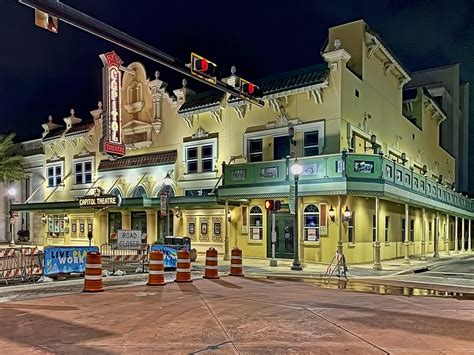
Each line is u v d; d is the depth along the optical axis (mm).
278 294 12570
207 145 28906
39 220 41156
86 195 33781
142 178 32219
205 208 28234
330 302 11305
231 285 14492
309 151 24484
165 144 31469
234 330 8133
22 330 8102
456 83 54625
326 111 24000
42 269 15445
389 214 28547
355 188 20953
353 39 26828
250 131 26812
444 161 48344
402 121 34125
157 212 30969
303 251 22625
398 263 24812
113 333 7883
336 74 23828
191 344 7168
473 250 46750
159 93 31984
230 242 26781
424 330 8289
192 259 24297
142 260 18781
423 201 27719
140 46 10992
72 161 38438
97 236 34438
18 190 44312
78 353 6672
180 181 29938
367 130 26859
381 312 10023
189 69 13109
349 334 7898
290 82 25000
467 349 7023
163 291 12992
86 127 37250
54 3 8891
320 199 23469
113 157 27422
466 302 11648
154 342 7289
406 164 34250
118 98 27547
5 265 14461
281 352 6734
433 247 37562
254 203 26031
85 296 12016
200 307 10391
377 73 29203
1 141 44125
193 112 29031
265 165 24047
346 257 22844
